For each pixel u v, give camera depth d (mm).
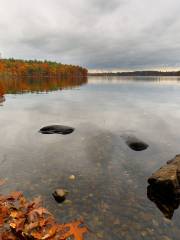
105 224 4914
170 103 26172
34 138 11438
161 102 27266
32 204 4148
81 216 5145
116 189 6457
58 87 58219
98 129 13492
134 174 7473
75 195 6047
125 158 8883
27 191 6125
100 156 9047
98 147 10156
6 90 44250
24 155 8992
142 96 35438
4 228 3549
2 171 7387
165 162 8516
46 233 3357
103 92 43438
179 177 6324
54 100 29312
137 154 9328
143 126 14359
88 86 65375
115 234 4621
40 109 21359
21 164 8047
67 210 5348
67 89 51531
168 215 5328
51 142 10828
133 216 5238
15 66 139500
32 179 6879
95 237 4516
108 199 5918
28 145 10312
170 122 15531
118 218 5141
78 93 40938
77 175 7293
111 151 9656
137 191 6379
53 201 5695
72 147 10125
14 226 3350
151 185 6629
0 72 116875
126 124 14938
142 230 4770
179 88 53938
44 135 12023
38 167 7828
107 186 6613
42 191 6168
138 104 25453
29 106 23328
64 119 16516
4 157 8703
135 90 48719
